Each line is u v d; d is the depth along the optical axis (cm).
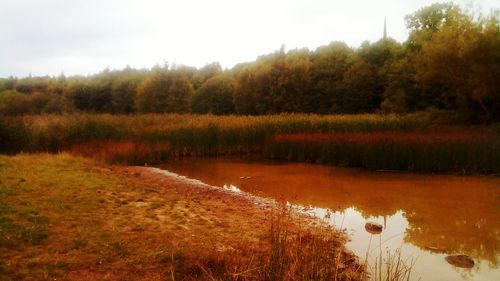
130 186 1013
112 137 2056
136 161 1833
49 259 519
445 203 1034
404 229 809
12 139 1731
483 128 2322
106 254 552
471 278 573
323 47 5331
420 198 1095
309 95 4475
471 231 796
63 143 1884
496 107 2634
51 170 1086
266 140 2164
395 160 1602
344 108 4262
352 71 4269
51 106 4856
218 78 5441
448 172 1524
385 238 753
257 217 851
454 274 588
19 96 4944
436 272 594
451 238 753
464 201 1055
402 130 2194
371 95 4172
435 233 782
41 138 1859
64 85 6838
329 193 1173
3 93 4984
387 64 4203
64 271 497
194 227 719
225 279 502
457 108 3044
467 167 1498
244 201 1044
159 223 711
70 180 964
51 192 819
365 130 2178
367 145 1706
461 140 1622
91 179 1020
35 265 501
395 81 3609
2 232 574
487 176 1438
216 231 711
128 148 1845
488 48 2442
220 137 2247
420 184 1302
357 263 611
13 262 498
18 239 562
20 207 694
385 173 1551
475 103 2759
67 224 647
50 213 682
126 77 6494
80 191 862
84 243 577
